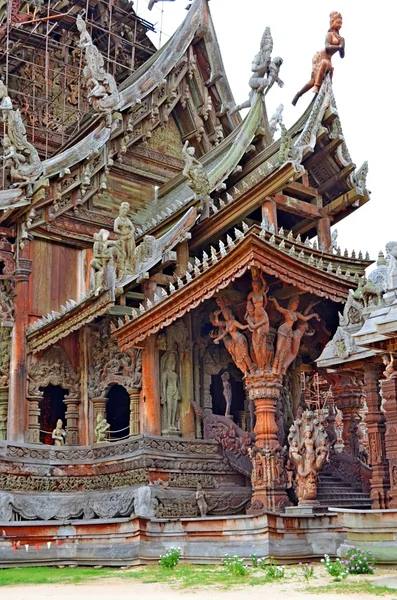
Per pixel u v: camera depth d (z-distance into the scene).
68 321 22.83
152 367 22.16
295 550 14.94
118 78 35.62
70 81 32.53
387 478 15.91
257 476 18.94
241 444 22.08
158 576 13.65
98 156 25.83
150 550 16.09
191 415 22.59
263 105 26.67
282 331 19.84
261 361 19.55
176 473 21.06
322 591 10.59
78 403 24.33
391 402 14.58
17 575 14.63
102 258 21.72
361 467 21.62
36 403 23.92
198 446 21.77
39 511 20.94
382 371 16.55
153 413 21.86
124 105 26.70
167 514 19.94
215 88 30.69
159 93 29.17
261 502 18.62
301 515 15.36
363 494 20.86
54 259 25.47
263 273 19.55
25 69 31.53
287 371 23.92
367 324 14.50
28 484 21.41
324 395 36.12
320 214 25.09
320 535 15.38
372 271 15.98
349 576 12.26
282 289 20.45
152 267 22.47
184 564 15.65
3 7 31.42
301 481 17.89
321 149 24.61
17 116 23.97
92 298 21.78
